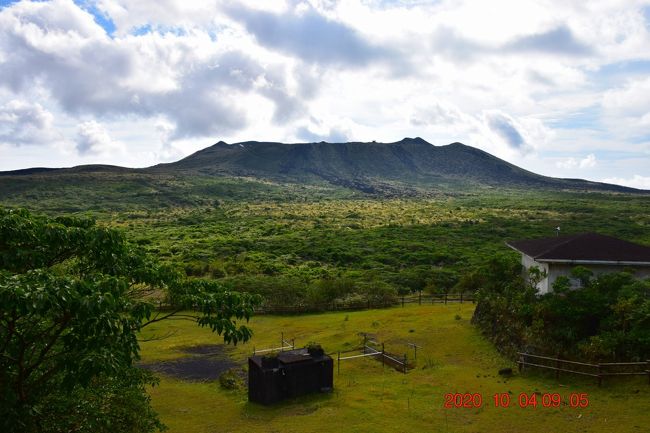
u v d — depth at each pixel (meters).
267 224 104.25
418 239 79.06
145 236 85.56
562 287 19.12
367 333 25.95
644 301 17.08
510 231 85.38
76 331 6.52
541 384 16.53
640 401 14.15
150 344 26.38
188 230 94.56
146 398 11.48
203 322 8.26
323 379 17.97
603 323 17.50
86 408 8.63
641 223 93.62
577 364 16.61
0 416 7.03
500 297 23.55
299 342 25.77
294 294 36.44
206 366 22.50
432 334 24.61
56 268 8.35
